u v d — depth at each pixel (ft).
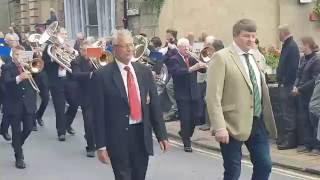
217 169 28.12
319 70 30.55
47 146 34.78
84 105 31.17
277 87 32.91
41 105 41.06
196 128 39.17
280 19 55.42
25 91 28.66
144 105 18.16
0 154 32.86
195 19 55.98
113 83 17.93
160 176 26.81
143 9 57.98
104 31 66.95
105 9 66.39
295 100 32.24
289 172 27.53
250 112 18.97
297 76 31.78
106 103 17.97
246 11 55.93
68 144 35.29
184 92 32.19
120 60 18.13
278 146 32.58
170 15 56.03
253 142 19.27
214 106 18.75
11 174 27.94
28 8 93.71
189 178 26.35
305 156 30.45
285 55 31.81
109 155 18.06
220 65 18.94
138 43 34.73
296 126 32.50
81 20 72.74
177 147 34.06
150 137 18.25
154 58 41.60
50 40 35.58
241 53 19.24
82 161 30.60
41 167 29.32
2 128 36.60
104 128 17.94
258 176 19.34
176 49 32.65
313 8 54.44
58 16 80.79
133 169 18.33
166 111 43.37
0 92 29.99
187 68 31.73
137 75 18.24
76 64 31.09
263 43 55.93
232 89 18.97
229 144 19.07
